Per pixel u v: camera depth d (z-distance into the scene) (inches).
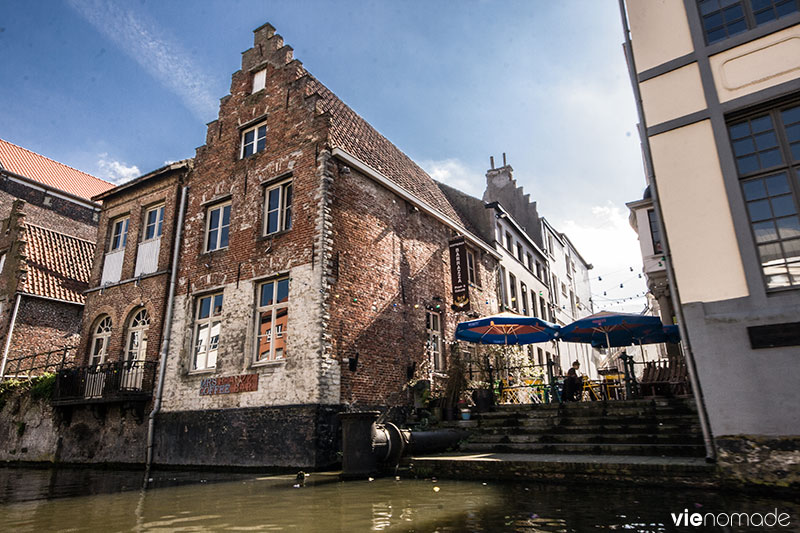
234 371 458.6
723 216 272.4
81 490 302.5
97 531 177.5
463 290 601.6
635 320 485.7
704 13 303.9
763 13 286.5
